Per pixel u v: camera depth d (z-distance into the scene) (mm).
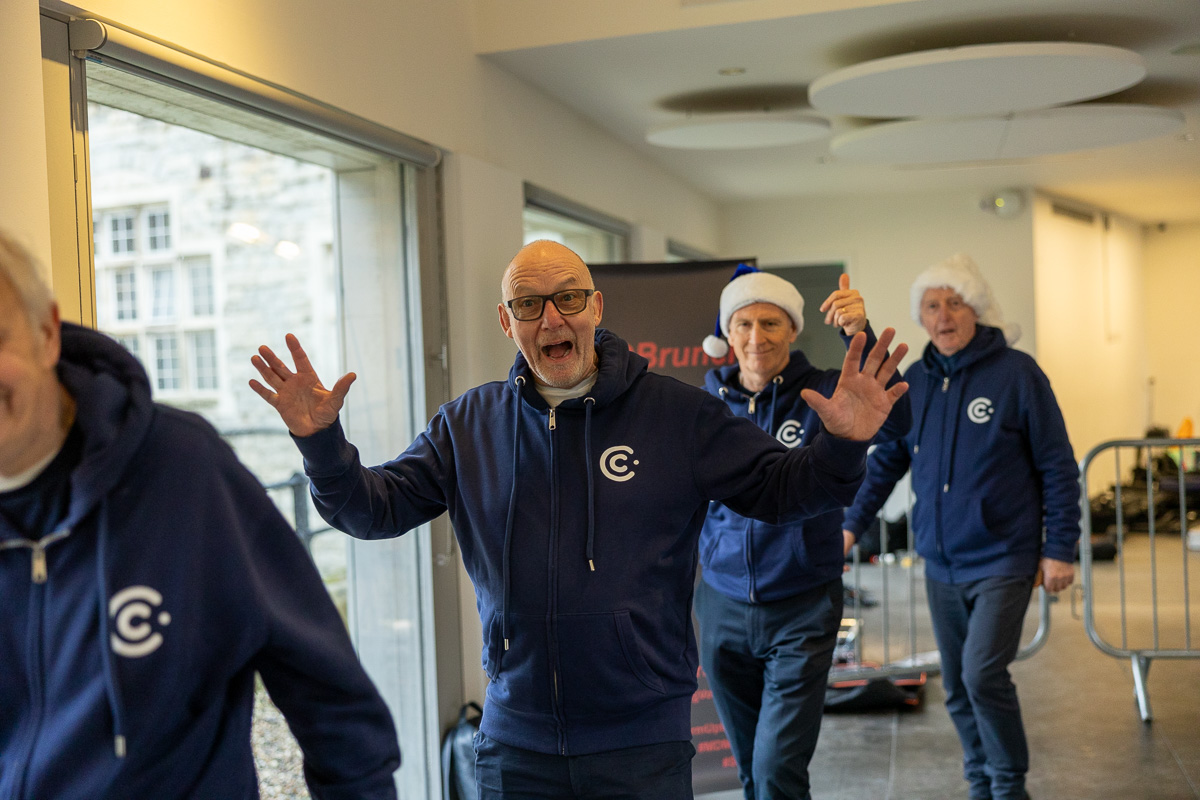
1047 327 8836
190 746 1146
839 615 2789
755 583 2785
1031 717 4391
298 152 3439
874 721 4457
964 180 8141
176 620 1120
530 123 4797
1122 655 4438
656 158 6805
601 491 1896
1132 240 11555
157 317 7277
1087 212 9852
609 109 5387
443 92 3898
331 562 6719
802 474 1814
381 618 3801
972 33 4453
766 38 4398
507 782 1919
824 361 8867
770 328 2930
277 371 1719
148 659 1099
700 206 8273
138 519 1112
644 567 1886
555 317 1911
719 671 2924
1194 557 8180
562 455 1924
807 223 8867
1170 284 12000
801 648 2727
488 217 4129
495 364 4133
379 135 3371
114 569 1097
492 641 1932
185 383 7258
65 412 1124
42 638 1098
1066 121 5324
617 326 4188
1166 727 4191
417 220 3746
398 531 1985
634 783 1867
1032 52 4051
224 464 1200
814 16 4152
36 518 1101
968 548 3271
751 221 8969
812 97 4680
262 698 5055
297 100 2920
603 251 6402
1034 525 3232
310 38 3014
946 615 3385
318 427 1733
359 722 1256
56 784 1085
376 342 3799
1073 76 4340
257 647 1195
